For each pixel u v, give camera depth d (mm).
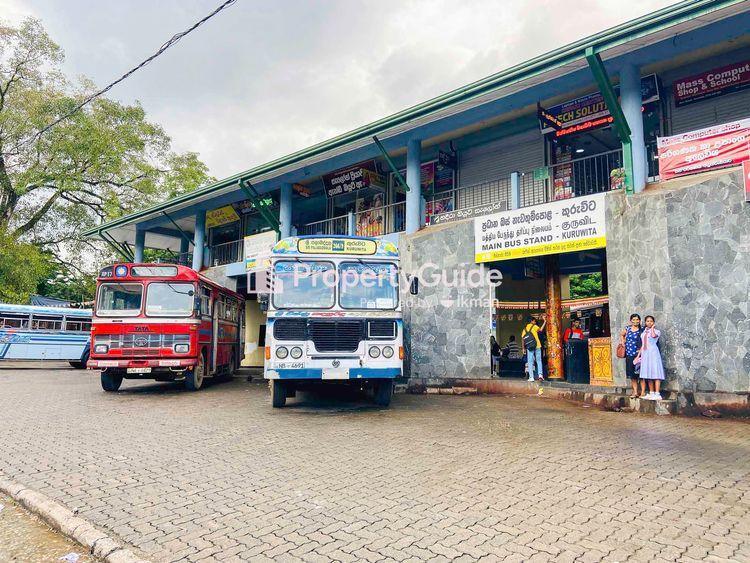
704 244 9289
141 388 13812
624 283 10469
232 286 21141
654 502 4500
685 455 6133
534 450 6391
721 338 8945
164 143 31078
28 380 16125
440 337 13656
